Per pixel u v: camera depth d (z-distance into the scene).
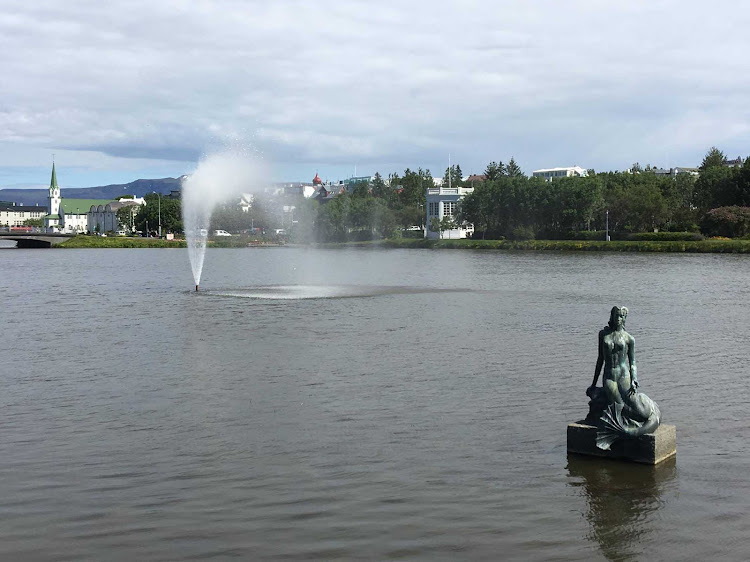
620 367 24.16
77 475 22.98
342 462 23.95
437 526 19.36
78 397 32.75
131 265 148.12
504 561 17.56
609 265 135.75
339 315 61.75
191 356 42.69
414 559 17.66
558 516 19.88
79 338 49.91
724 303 70.56
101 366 39.88
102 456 24.69
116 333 52.12
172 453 24.94
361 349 44.62
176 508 20.50
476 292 82.94
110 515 20.08
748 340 47.47
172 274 118.75
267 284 95.88
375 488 21.81
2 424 28.47
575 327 53.97
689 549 18.11
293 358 41.75
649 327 53.72
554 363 39.88
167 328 54.47
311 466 23.61
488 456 24.41
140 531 19.14
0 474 23.08
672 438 24.20
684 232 194.38
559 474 22.77
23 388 34.62
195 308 67.81
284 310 65.62
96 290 88.88
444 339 48.38
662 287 88.81
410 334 50.69
